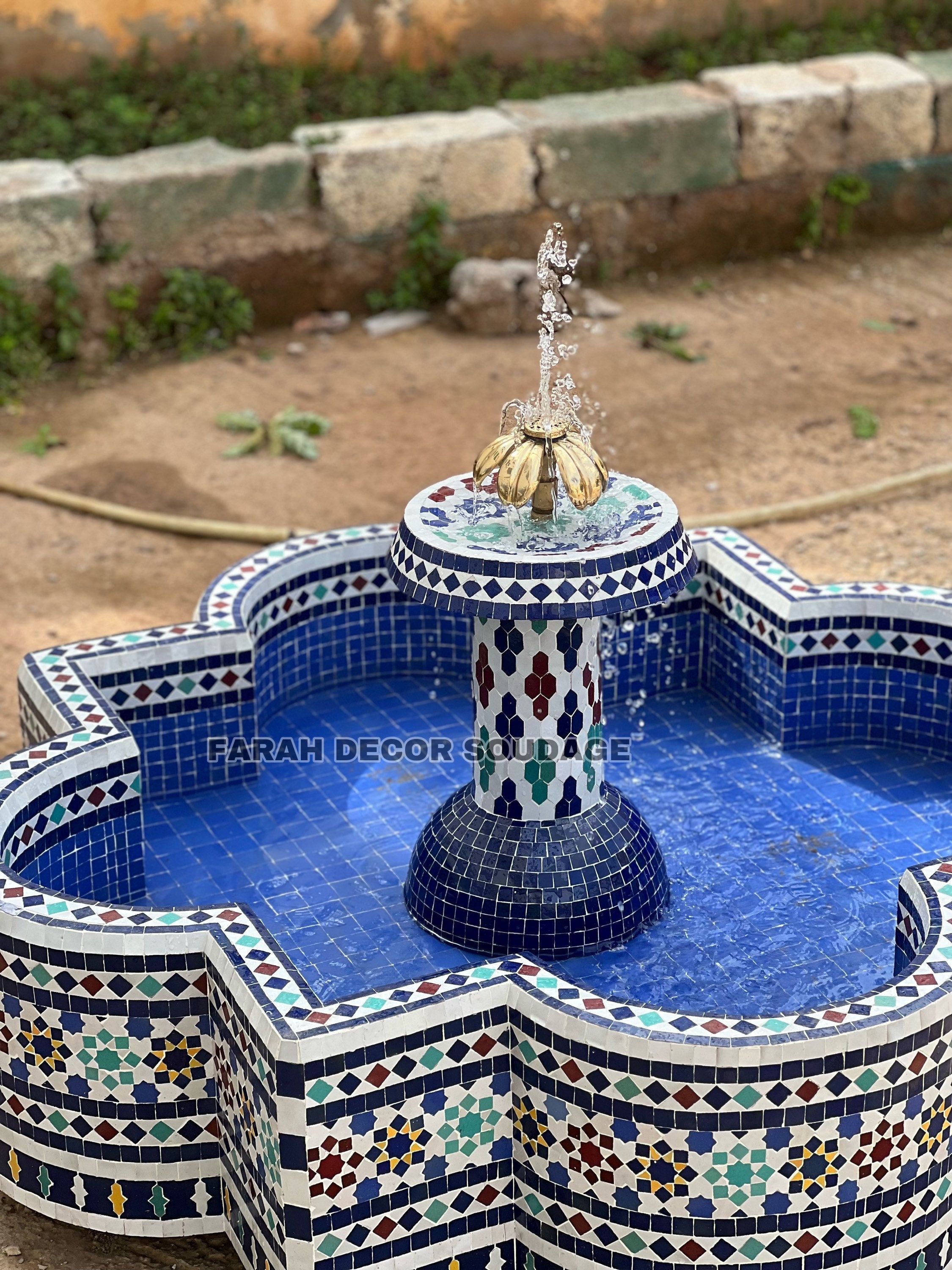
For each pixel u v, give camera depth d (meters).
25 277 11.63
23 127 13.27
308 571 6.98
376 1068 4.44
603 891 5.46
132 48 14.01
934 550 9.22
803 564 9.10
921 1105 4.46
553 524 5.20
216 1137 5.01
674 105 13.27
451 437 10.80
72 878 5.75
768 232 13.78
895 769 6.64
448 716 7.05
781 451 10.52
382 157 12.40
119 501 9.98
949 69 14.12
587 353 12.04
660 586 5.02
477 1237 4.77
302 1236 4.54
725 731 6.93
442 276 12.76
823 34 15.69
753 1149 4.37
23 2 13.52
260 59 14.32
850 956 5.56
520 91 14.06
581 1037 4.39
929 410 11.03
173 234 12.04
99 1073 4.92
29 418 11.15
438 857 5.61
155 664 6.36
